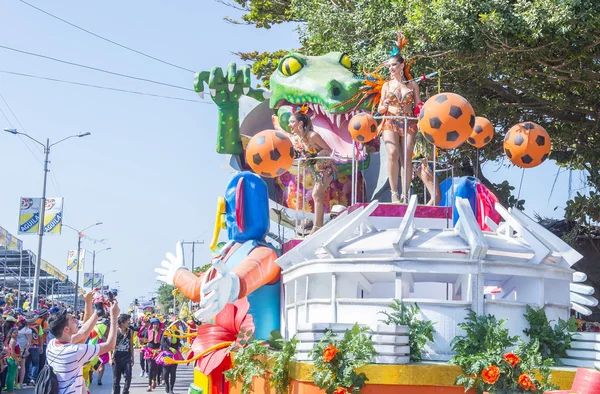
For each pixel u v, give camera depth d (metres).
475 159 19.83
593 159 19.12
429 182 10.91
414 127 10.15
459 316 8.06
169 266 12.53
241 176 11.37
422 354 8.04
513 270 8.26
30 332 20.02
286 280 9.87
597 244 20.52
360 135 10.23
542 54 15.84
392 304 8.11
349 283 8.83
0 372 17.33
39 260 37.19
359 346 7.50
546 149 9.62
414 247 8.25
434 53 15.73
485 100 18.42
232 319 10.62
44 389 7.72
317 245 9.34
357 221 8.84
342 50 17.05
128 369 16.78
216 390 10.62
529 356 7.58
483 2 14.83
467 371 7.45
